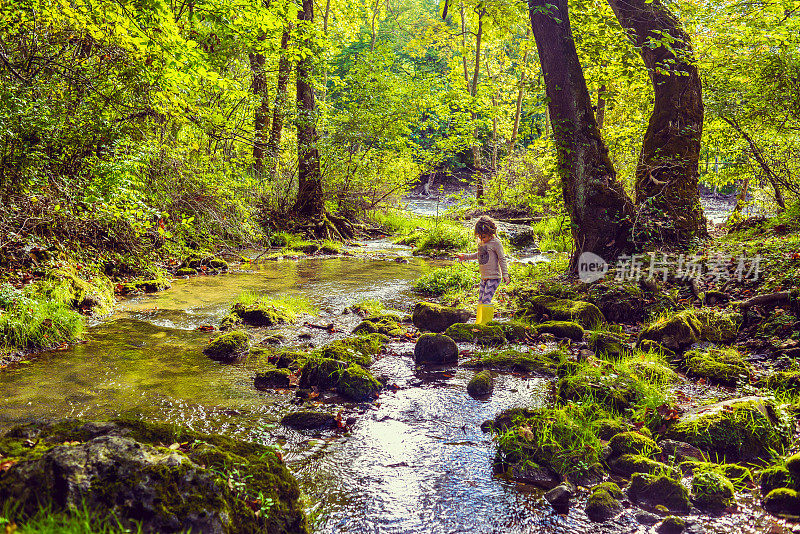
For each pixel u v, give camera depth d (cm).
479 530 285
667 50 891
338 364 489
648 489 318
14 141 693
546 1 881
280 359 546
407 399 466
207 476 248
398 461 357
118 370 507
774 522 290
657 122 901
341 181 1878
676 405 427
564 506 311
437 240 1516
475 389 480
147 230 976
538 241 1738
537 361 551
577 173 884
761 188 1277
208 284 942
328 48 1780
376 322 712
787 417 381
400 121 1808
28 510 217
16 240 689
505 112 2475
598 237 873
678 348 586
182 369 519
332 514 294
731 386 480
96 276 795
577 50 1090
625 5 940
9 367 502
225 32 1147
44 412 403
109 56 888
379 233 1950
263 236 1436
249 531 246
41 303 593
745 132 1098
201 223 1179
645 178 898
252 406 438
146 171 1006
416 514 297
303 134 1634
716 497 308
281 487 275
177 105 974
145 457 246
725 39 1044
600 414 421
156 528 224
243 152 1570
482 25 2100
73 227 787
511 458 357
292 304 783
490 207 2177
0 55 789
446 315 704
